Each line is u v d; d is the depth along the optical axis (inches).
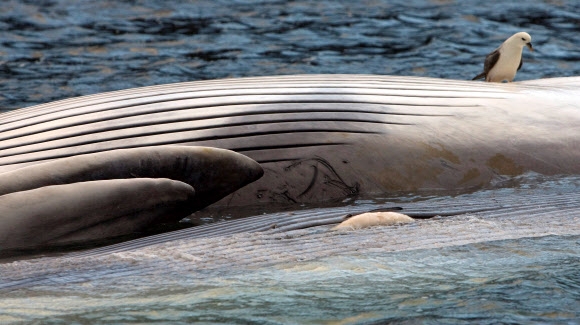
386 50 1808.6
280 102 979.9
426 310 563.5
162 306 573.3
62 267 666.2
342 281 621.6
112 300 585.9
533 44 1870.1
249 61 1723.7
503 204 852.0
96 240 837.8
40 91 1512.1
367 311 561.3
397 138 983.0
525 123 1014.4
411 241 716.7
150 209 842.2
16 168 892.0
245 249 700.0
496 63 1211.9
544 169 997.8
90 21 2032.5
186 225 892.6
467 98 1030.4
